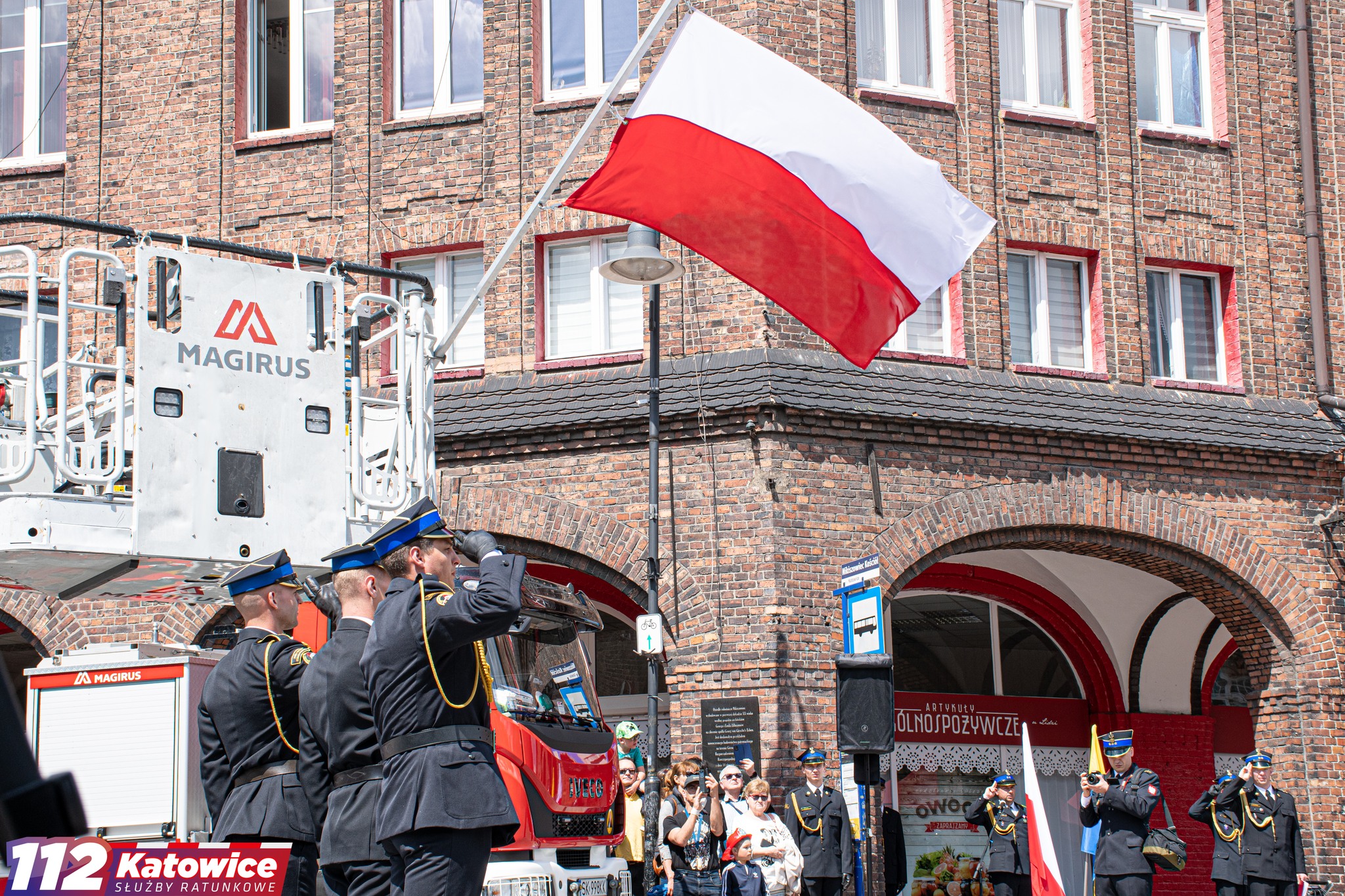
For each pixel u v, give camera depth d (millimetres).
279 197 16641
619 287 16031
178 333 7746
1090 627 19531
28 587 8141
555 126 16172
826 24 15883
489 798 5426
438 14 16922
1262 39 17781
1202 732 19797
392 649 5465
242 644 6805
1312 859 15820
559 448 15297
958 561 18828
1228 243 17234
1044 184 16594
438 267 16531
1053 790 19281
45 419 7766
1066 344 16766
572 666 10094
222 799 6727
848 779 13609
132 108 17062
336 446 8203
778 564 14531
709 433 14938
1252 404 16906
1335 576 16562
